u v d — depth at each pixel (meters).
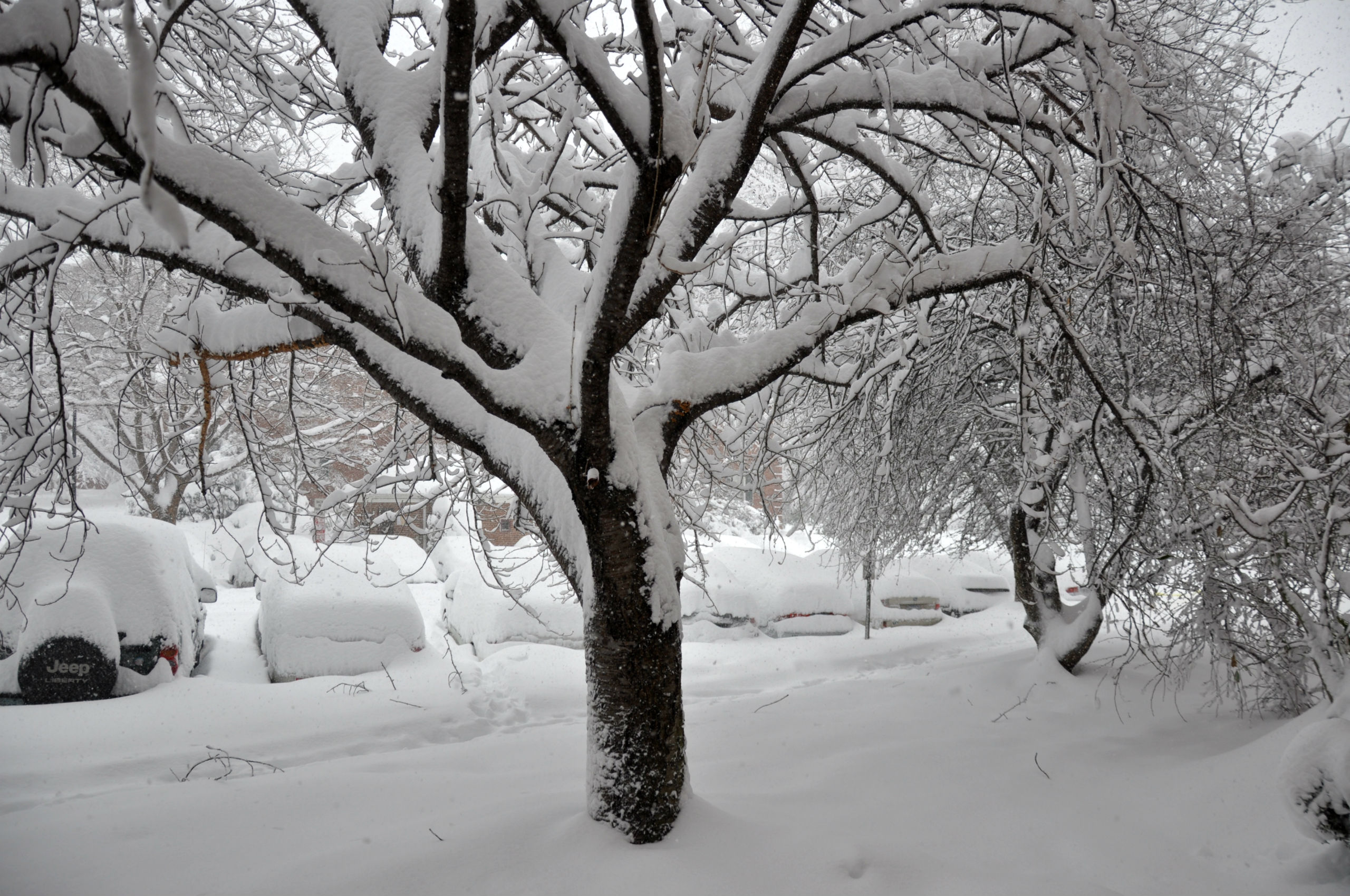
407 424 8.16
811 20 5.83
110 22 5.93
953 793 6.06
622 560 4.41
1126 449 7.85
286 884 4.30
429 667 9.82
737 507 13.91
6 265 4.43
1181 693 8.48
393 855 4.55
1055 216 6.66
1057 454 7.31
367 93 5.00
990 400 8.81
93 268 12.16
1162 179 6.96
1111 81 4.73
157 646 8.71
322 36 5.15
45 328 4.86
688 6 5.91
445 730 8.33
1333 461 6.32
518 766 6.75
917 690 9.03
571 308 5.31
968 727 7.66
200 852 4.88
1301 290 7.54
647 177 3.64
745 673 11.30
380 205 6.02
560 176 6.14
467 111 3.69
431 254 4.60
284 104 6.83
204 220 4.27
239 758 7.02
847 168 9.61
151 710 8.06
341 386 15.16
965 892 4.34
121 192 3.92
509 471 5.07
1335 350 7.56
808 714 8.19
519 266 6.11
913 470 9.77
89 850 4.92
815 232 6.62
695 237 4.82
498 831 4.73
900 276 5.58
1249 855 5.12
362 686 9.12
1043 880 4.62
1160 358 8.22
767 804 5.50
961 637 13.58
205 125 8.26
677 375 5.22
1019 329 6.16
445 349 4.02
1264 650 7.27
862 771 6.39
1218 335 6.66
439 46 3.67
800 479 9.96
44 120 3.73
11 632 8.13
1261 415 7.27
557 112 6.76
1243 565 6.93
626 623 4.47
